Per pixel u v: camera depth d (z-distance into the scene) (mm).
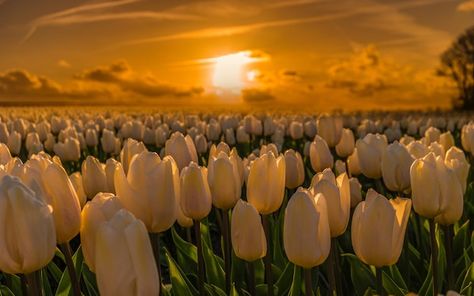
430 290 748
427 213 672
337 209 601
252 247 619
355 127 3641
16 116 5051
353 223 558
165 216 583
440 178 668
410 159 843
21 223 450
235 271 836
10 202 449
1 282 1139
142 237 407
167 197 578
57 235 538
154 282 415
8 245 454
